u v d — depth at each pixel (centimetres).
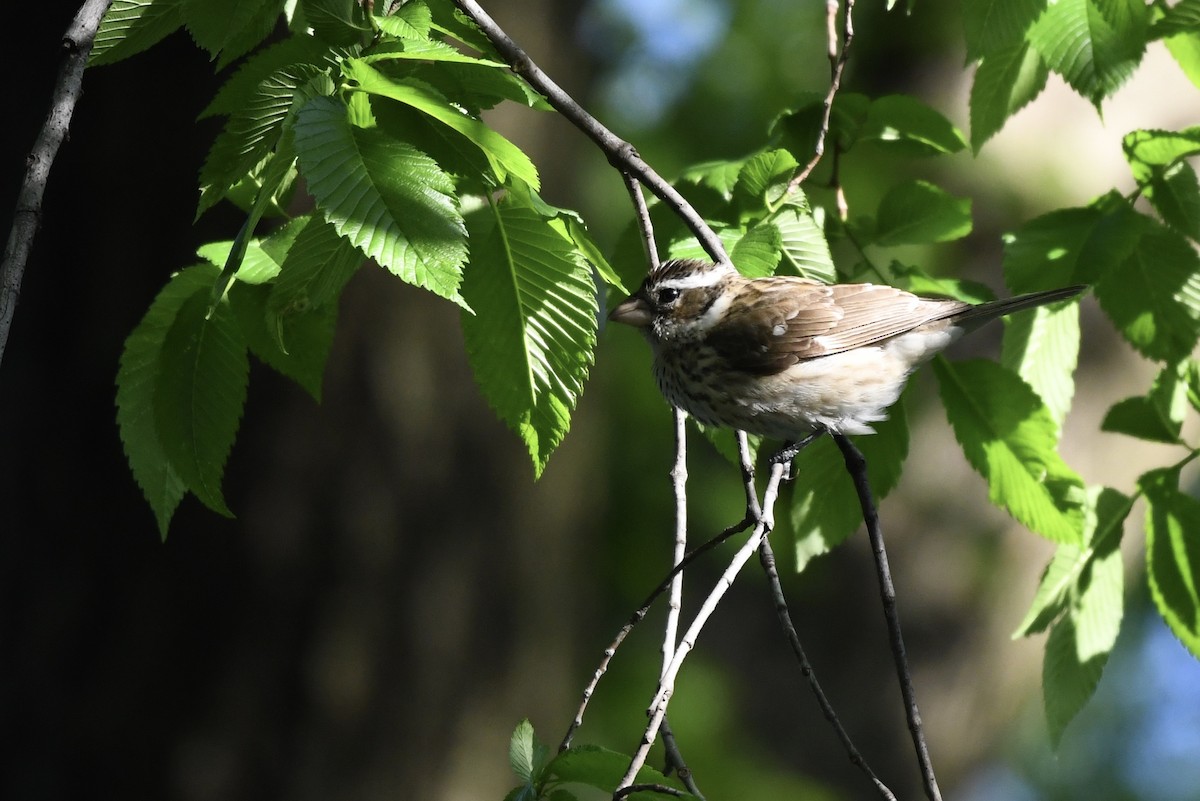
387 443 1241
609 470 1820
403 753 1249
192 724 1202
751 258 714
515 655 1325
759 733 1783
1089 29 761
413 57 549
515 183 621
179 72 1197
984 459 804
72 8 1227
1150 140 798
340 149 531
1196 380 795
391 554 1241
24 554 1216
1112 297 809
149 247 1212
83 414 1216
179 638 1210
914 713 652
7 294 520
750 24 1959
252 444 1216
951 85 1708
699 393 914
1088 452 1603
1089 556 809
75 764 1204
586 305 648
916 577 1741
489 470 1300
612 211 1883
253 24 641
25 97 1223
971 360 797
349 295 1231
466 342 649
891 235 873
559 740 1396
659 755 1145
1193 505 789
